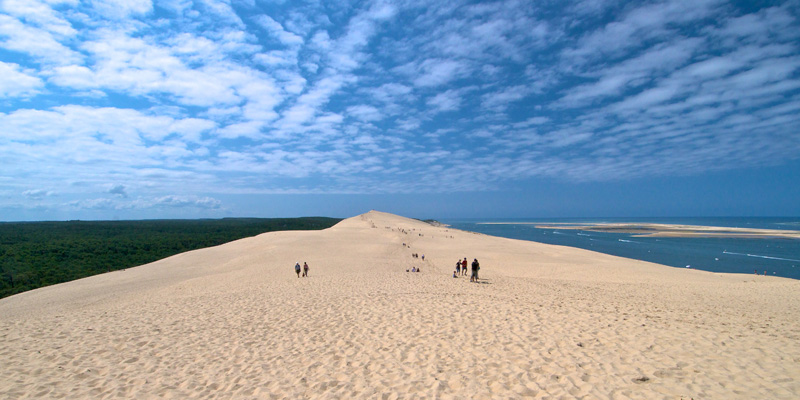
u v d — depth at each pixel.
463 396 6.02
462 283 19.28
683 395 5.55
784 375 6.04
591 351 7.46
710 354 7.07
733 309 13.05
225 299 15.30
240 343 9.19
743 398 5.36
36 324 11.52
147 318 12.05
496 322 9.78
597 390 5.88
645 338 8.06
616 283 21.86
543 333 8.69
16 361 8.15
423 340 8.73
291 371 7.41
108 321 11.74
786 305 14.43
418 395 6.14
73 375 7.40
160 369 7.70
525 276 28.05
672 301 14.71
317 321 10.83
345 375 7.11
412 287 16.78
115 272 40.12
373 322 10.42
